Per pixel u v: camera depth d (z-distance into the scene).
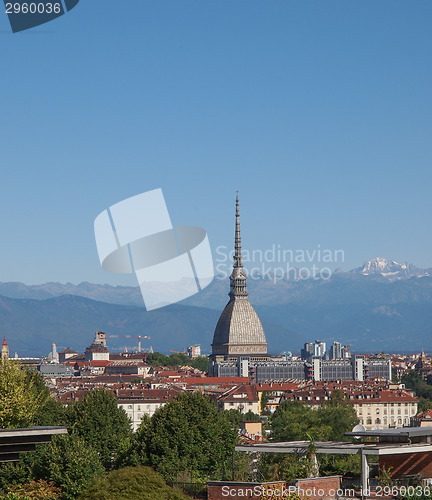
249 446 132.88
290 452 129.25
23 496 120.38
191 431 183.50
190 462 180.12
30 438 100.19
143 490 111.94
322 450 124.75
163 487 113.62
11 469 160.12
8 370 157.62
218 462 181.38
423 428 127.31
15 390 153.88
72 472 155.38
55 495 145.00
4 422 151.50
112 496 110.31
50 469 156.62
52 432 100.94
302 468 125.94
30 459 161.12
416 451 119.06
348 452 120.12
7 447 99.31
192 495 135.00
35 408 159.75
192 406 188.38
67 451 158.88
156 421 187.50
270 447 130.88
